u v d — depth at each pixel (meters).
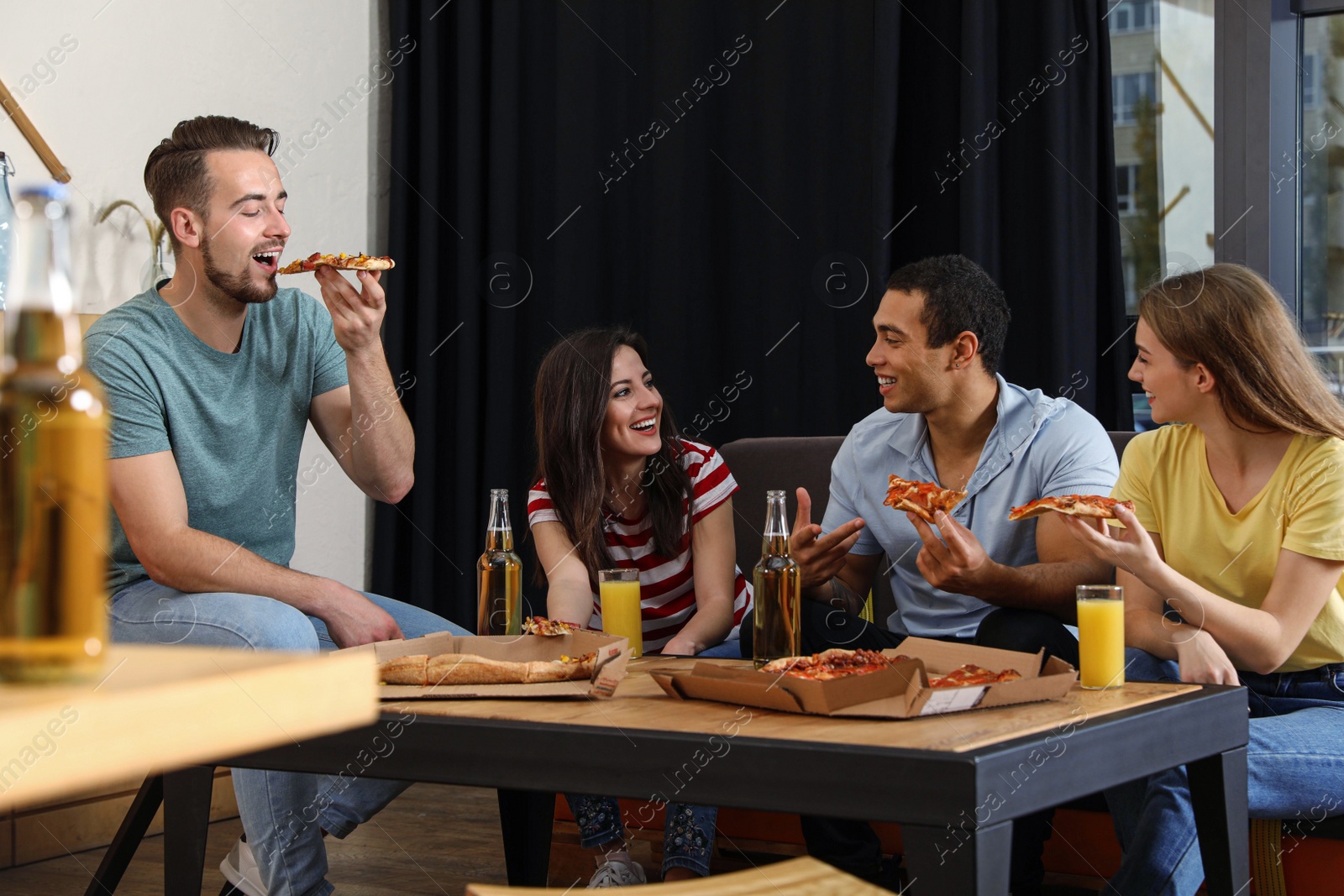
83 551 0.61
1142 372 1.70
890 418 2.09
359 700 0.77
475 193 3.31
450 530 3.38
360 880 2.08
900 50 2.85
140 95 2.67
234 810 2.60
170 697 0.62
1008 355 2.81
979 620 1.93
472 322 3.31
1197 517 1.67
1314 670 1.61
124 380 1.78
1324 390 1.61
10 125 2.36
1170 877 1.30
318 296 3.18
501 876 2.10
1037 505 1.39
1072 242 2.71
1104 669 1.27
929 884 0.90
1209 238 2.84
